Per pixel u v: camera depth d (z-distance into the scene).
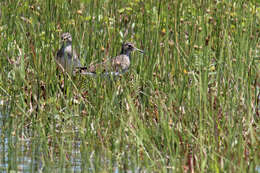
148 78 15.89
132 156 11.84
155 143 12.66
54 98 14.83
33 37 17.72
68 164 11.90
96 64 15.95
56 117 14.46
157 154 12.20
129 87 15.75
